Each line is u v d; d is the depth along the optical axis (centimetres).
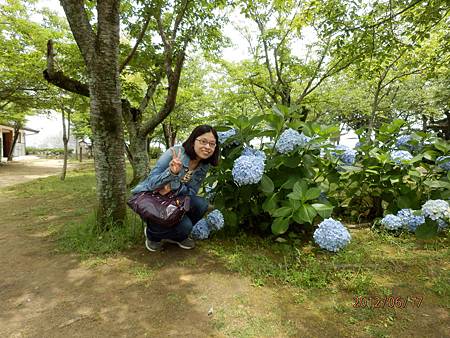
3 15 680
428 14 357
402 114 1386
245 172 248
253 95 947
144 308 183
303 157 290
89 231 295
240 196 292
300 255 251
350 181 362
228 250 269
